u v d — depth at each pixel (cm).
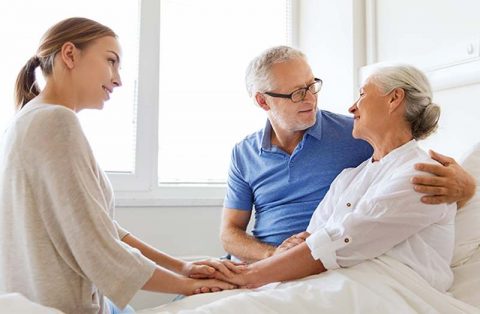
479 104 154
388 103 120
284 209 158
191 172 232
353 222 105
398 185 106
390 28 198
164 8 229
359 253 105
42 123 93
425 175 106
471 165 129
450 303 98
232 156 177
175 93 230
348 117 167
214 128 237
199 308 92
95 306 101
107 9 215
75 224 92
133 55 220
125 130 217
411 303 96
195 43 236
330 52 228
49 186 92
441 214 107
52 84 110
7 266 95
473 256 118
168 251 211
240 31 245
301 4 255
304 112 153
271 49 161
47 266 93
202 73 236
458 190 109
